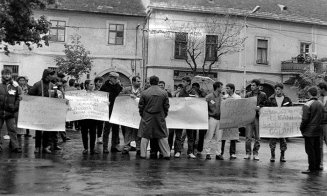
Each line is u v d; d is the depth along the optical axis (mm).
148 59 35688
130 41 36219
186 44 35031
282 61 39062
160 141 12219
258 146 13047
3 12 18719
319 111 10898
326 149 17453
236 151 15203
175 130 13070
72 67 31984
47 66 35156
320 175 10359
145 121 12023
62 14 35188
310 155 10836
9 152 12594
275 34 38969
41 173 9133
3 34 18781
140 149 12555
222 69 36938
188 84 13836
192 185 8320
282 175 10117
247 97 13328
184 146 16188
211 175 9633
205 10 35781
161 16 35312
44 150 12773
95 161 11250
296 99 38781
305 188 8562
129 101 13156
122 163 11031
